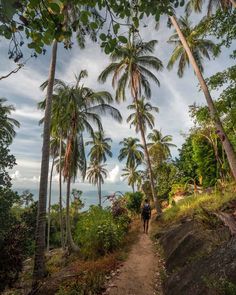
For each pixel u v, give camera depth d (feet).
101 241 34.91
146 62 80.94
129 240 39.93
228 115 21.26
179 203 56.75
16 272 26.40
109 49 9.58
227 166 49.11
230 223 21.65
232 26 19.36
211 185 59.11
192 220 31.81
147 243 38.17
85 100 70.28
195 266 18.48
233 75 20.29
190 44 71.61
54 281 26.20
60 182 95.09
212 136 48.83
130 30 9.96
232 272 13.69
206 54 76.28
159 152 126.93
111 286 21.20
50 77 44.73
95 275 23.38
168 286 19.77
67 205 61.41
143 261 28.81
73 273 27.50
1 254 23.91
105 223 38.34
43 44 8.82
